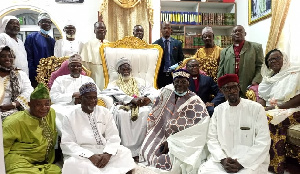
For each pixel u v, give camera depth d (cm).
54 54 457
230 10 674
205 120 282
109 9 570
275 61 322
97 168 238
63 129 257
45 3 594
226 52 405
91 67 436
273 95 319
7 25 404
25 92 326
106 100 342
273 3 477
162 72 449
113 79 420
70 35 468
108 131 271
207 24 638
